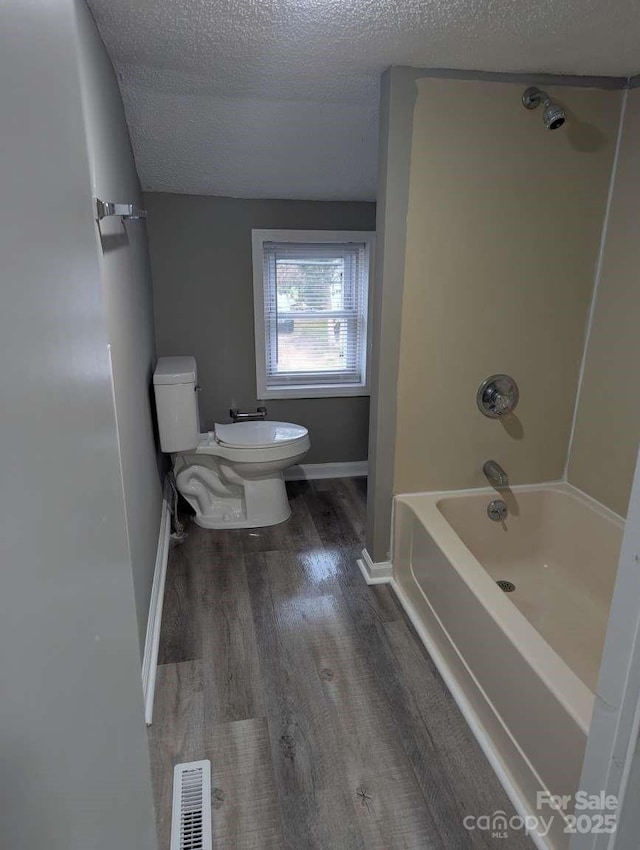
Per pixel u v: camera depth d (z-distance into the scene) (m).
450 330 2.18
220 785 1.50
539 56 1.79
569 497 2.36
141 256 2.61
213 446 2.85
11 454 0.45
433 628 2.03
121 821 0.76
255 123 2.40
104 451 0.74
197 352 3.25
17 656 0.46
